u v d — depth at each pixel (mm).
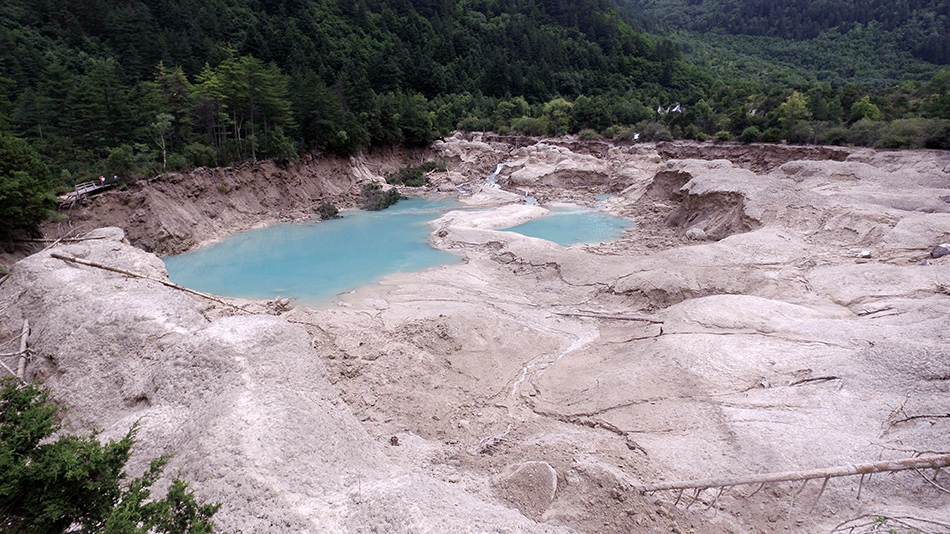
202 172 50688
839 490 14164
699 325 25500
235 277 38281
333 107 70250
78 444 11312
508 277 38062
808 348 21859
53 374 21484
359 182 71438
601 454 16641
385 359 24359
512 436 18875
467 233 47344
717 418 18047
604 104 96688
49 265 28203
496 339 26984
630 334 27125
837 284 29344
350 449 16172
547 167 76562
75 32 70000
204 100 55844
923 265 30328
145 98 55094
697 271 32156
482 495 14969
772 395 18922
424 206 64750
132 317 22656
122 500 10969
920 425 15820
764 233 38000
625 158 77062
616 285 32969
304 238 49000
